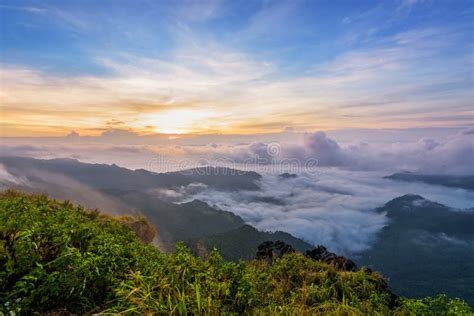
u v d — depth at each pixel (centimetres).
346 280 759
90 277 464
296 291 684
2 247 443
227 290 510
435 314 554
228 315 475
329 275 787
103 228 893
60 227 600
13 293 393
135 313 433
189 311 465
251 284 558
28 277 398
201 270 591
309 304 616
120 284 463
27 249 457
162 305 452
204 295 505
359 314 558
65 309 414
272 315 508
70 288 437
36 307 410
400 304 669
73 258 468
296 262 845
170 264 584
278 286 704
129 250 648
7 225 523
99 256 517
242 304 525
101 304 459
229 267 601
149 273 555
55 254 487
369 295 701
